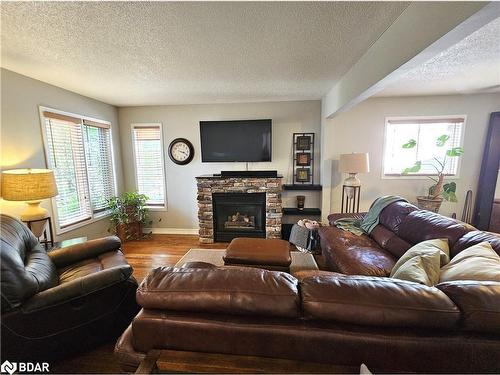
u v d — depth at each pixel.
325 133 3.68
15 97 2.40
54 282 1.70
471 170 3.81
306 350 0.80
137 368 0.83
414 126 3.86
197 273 0.95
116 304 1.63
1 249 1.34
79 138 3.25
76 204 3.21
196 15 1.51
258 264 2.23
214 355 0.84
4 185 2.14
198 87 3.05
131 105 4.04
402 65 1.55
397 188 3.98
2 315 1.25
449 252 1.66
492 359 0.74
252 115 3.99
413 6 1.42
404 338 0.76
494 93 3.59
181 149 4.11
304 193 4.07
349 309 0.78
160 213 4.32
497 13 1.02
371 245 2.40
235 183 3.78
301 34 1.77
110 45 1.89
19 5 1.37
